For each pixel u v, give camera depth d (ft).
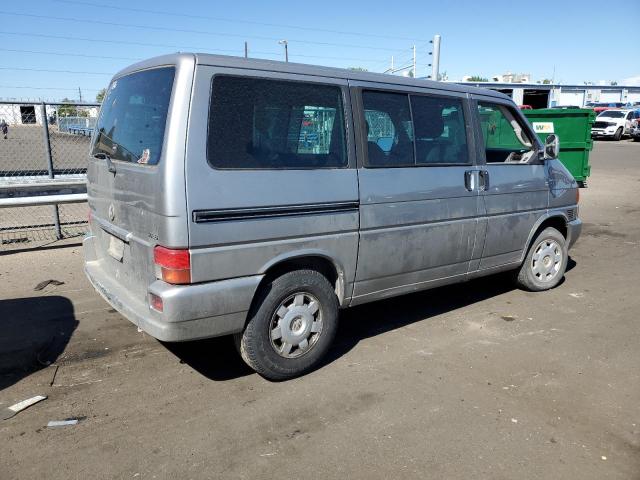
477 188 15.94
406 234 14.30
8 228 26.91
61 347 14.51
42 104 24.91
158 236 10.86
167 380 12.82
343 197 12.84
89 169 14.70
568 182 19.39
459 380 12.91
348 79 13.16
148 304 11.35
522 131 18.02
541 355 14.32
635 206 38.78
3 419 11.09
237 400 11.93
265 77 11.76
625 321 16.79
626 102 152.56
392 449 10.19
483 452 10.12
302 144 12.28
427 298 18.93
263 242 11.66
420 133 14.60
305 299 12.74
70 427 10.84
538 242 18.79
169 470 9.56
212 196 10.86
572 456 10.05
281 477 9.41
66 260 22.38
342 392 12.31
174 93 10.80
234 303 11.37
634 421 11.22
